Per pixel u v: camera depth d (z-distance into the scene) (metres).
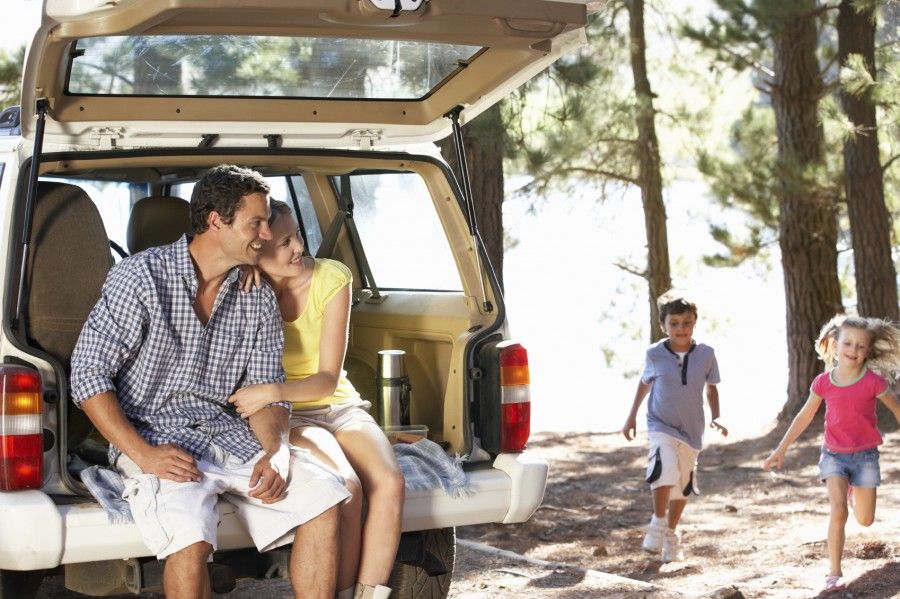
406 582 4.36
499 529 7.41
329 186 5.11
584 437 11.53
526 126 10.02
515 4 3.55
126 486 3.50
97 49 3.69
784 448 5.77
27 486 3.45
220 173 3.63
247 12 3.38
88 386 3.54
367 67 4.14
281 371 3.86
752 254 12.44
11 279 3.61
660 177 13.07
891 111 10.69
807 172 11.05
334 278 4.00
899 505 7.49
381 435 3.96
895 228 12.33
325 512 3.58
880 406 10.86
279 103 4.26
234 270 3.78
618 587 5.19
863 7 9.96
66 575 3.73
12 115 4.10
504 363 4.14
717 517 7.70
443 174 4.41
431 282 4.64
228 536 3.66
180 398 3.75
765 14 10.73
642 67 12.58
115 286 3.62
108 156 3.91
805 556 6.32
